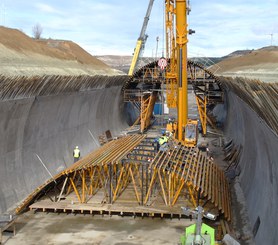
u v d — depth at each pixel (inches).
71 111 935.0
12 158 671.1
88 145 1061.1
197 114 1898.4
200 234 355.3
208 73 1354.6
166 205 620.7
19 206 619.5
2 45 1240.8
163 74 1387.8
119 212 610.5
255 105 513.0
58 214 619.5
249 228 579.2
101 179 694.5
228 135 1267.2
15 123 671.1
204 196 625.9
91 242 525.3
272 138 472.7
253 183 657.0
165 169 605.9
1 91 591.2
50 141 831.1
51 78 735.7
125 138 904.3
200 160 742.5
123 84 1429.6
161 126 1563.7
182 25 832.9
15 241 526.6
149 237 540.7
